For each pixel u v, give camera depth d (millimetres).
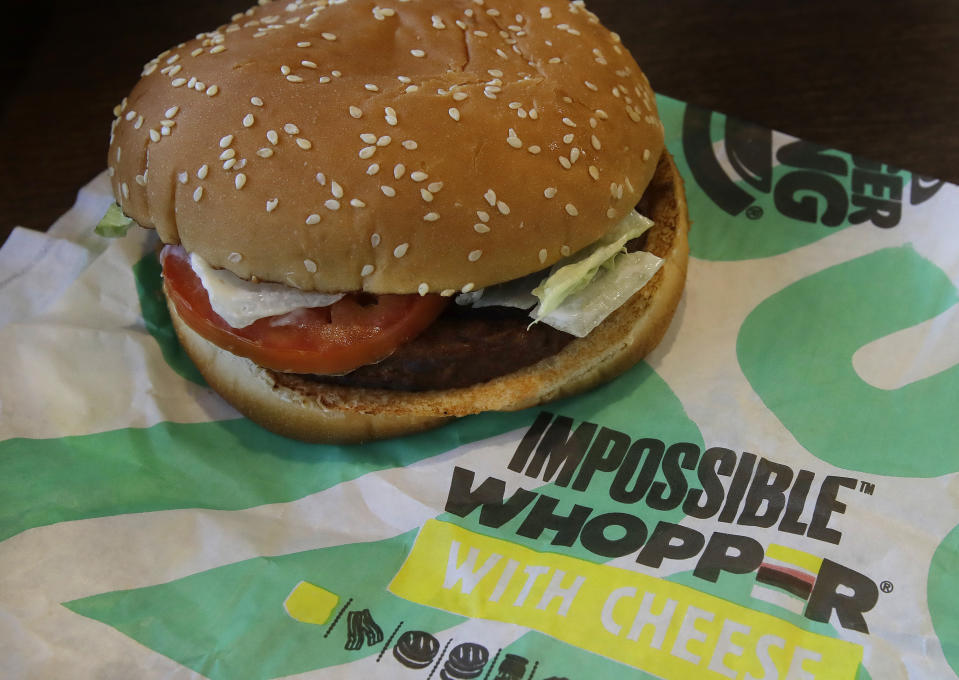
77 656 218
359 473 250
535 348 246
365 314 234
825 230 288
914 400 255
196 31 360
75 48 358
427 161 225
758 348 268
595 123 238
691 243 289
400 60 239
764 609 224
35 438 252
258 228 224
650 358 268
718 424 255
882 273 279
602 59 250
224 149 227
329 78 232
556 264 240
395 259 225
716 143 307
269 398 250
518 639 220
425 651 220
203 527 239
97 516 239
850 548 232
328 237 223
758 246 287
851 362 263
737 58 346
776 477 244
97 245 293
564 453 251
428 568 233
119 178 240
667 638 220
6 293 283
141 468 250
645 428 255
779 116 326
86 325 273
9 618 221
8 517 237
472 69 238
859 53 344
